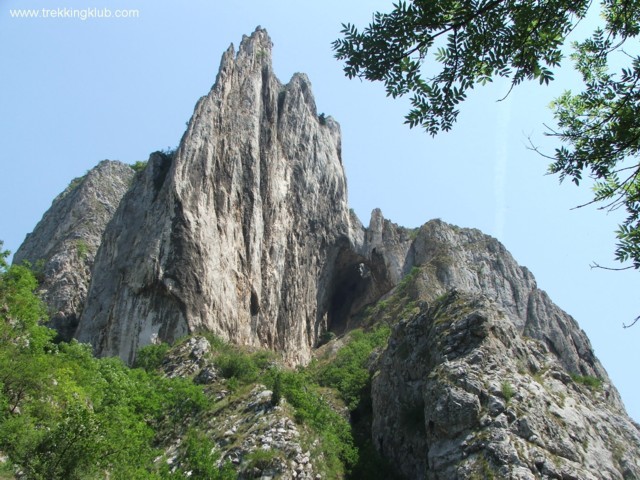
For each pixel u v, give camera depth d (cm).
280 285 8850
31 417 2502
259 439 4134
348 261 11012
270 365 6138
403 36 1087
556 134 1255
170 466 3884
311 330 9494
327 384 6738
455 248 11294
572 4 1105
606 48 1321
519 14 1109
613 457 4222
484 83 1162
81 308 8656
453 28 1077
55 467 2164
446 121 1175
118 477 2727
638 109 1178
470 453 3894
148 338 6700
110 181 11438
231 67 9481
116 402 4012
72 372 3491
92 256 9556
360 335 9181
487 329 4731
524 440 3944
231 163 8500
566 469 3778
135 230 7812
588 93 1317
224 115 8844
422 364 4988
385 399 5231
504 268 11494
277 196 9481
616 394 6725
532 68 1151
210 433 4334
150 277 6981
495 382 4278
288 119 10631
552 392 4566
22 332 3544
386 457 4847
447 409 4159
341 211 10900
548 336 10412
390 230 11669
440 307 5300
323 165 10925
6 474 2133
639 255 1220
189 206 7575
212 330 6931
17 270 4041
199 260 7250
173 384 5019
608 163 1222
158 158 8512
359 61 1112
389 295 10494
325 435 4547
